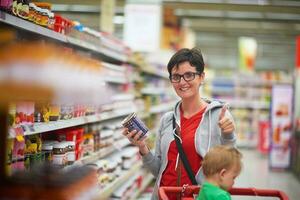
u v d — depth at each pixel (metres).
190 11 13.66
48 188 1.23
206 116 2.71
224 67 32.19
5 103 1.25
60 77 1.20
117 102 4.81
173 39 11.90
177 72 2.68
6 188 1.23
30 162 2.59
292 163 9.91
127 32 8.91
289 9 11.12
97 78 1.44
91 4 10.03
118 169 4.79
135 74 6.26
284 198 2.39
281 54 25.64
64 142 3.16
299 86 10.32
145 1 9.65
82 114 3.46
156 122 8.21
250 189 2.51
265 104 15.45
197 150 2.66
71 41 3.15
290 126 10.19
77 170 1.40
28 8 2.37
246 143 15.34
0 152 1.33
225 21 15.41
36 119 2.63
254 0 10.71
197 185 2.64
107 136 4.43
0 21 2.04
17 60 1.15
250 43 16.53
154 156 2.89
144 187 6.64
